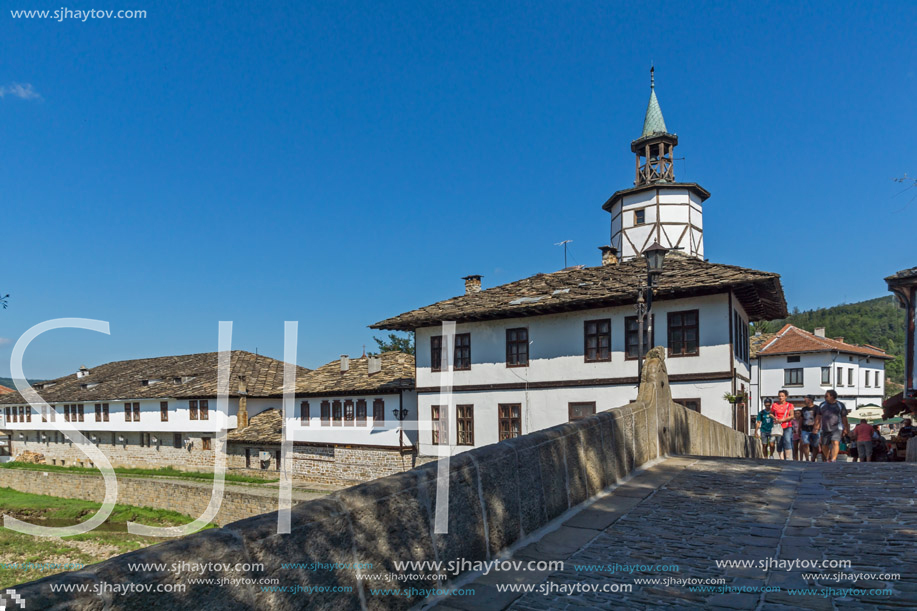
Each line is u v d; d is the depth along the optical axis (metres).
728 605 4.32
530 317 24.73
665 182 33.19
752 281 19.95
